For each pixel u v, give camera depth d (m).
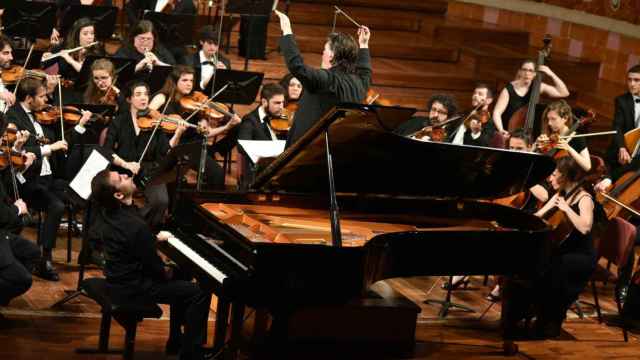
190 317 12.27
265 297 11.48
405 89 26.33
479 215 15.21
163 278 12.76
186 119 18.44
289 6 28.31
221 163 22.66
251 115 19.06
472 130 19.88
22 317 13.95
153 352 13.30
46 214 15.55
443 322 15.98
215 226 12.40
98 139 17.83
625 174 18.42
